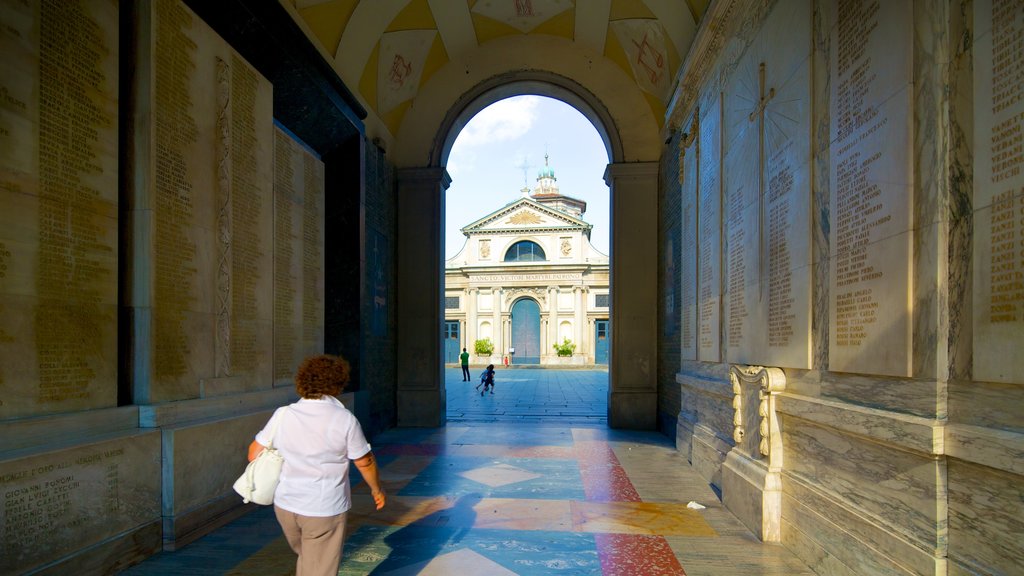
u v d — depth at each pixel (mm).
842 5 3416
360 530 4535
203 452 4316
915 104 2693
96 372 3625
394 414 10211
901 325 2771
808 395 3865
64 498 3178
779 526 4215
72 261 3453
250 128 5414
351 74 8602
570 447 8172
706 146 6637
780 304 4312
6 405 3031
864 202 3137
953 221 2482
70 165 3451
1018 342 2088
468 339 41594
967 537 2377
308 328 6871
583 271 40906
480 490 5773
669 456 7527
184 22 4422
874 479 3029
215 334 4785
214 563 3787
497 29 10305
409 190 10477
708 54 6461
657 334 10023
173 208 4246
